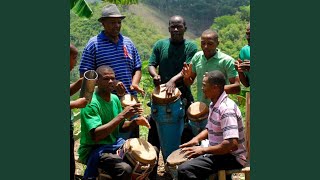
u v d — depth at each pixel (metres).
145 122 3.92
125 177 3.62
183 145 3.89
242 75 4.15
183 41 4.48
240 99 5.35
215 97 3.76
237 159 3.74
